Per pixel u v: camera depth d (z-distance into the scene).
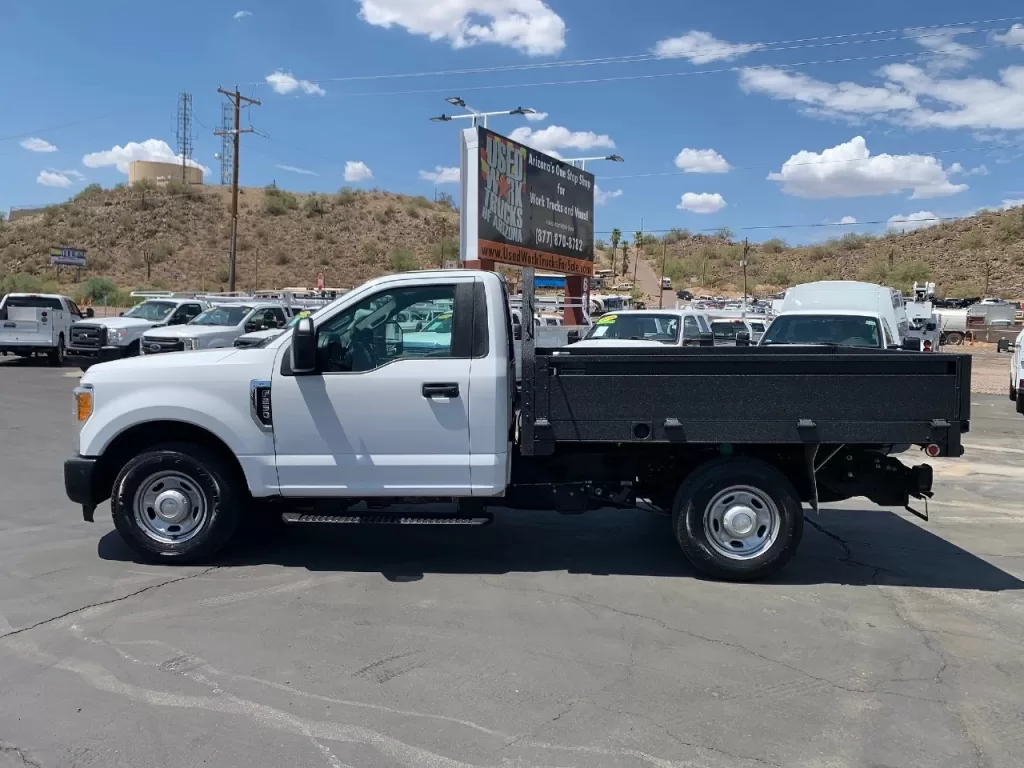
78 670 4.31
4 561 6.12
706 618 5.16
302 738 3.65
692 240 118.69
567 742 3.64
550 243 27.67
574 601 5.44
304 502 6.00
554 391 5.67
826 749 3.61
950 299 71.19
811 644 4.77
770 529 5.77
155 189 84.19
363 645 4.67
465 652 4.59
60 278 65.50
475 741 3.64
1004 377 24.47
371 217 85.38
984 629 5.02
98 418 5.87
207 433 6.08
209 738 3.65
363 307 5.81
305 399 5.74
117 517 5.99
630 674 4.34
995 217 95.50
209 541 5.99
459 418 5.70
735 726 3.80
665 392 5.62
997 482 9.61
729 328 23.09
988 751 3.61
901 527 7.53
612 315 15.70
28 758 3.47
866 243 103.25
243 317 20.72
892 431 5.54
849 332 13.65
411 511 5.96
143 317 23.38
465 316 5.75
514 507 6.22
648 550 6.66
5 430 12.27
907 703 4.05
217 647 4.62
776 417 5.58
